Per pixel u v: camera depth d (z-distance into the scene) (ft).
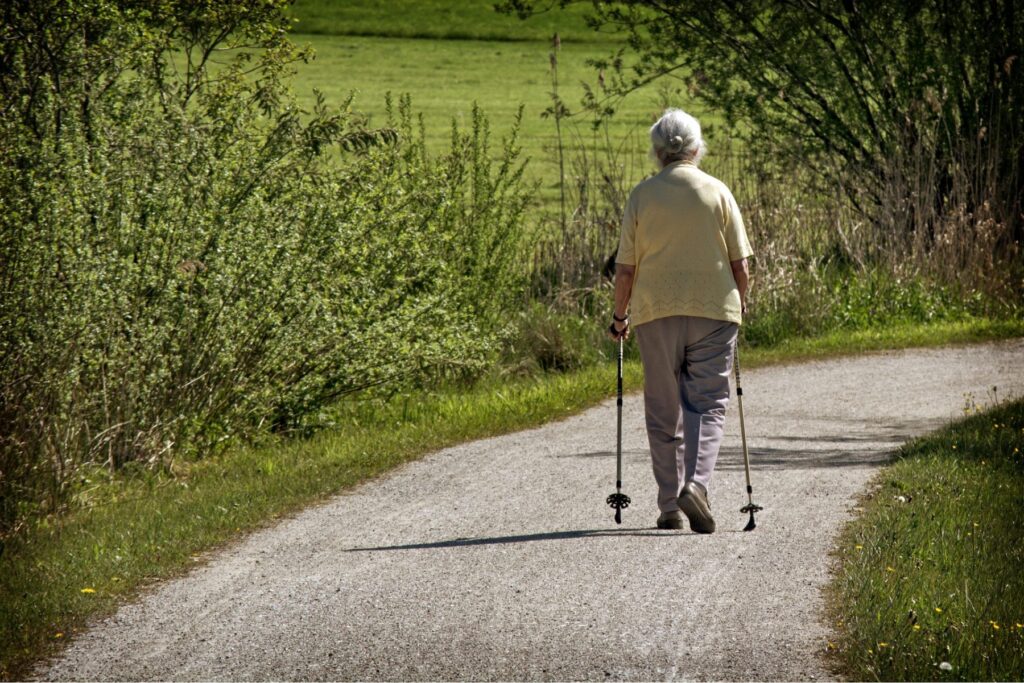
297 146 121.49
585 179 170.71
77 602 62.28
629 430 105.29
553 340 145.89
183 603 62.39
